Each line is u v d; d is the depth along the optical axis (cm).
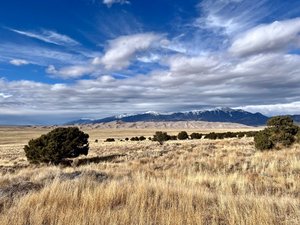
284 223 625
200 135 7181
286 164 1636
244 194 906
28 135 16200
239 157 2069
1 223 638
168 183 1062
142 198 783
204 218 671
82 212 682
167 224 622
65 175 1315
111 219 638
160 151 3384
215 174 1433
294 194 1012
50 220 671
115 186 894
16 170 2417
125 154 3569
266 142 2488
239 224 609
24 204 755
